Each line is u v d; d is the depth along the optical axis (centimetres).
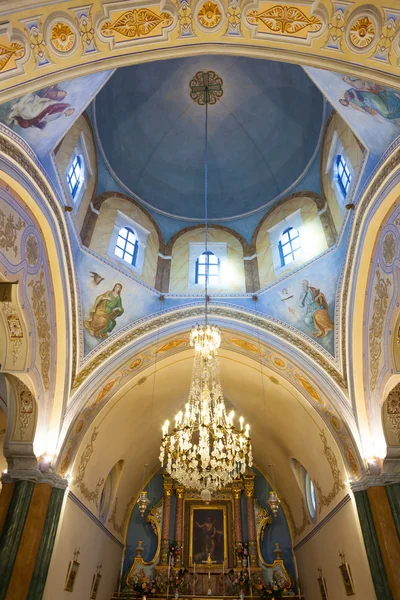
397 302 884
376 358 991
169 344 1238
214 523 1778
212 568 1662
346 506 1100
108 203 1213
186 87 1272
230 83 1264
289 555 1717
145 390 1369
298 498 1606
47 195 852
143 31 486
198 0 458
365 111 720
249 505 1788
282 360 1187
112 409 1251
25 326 880
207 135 1363
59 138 786
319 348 1110
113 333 1134
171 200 1378
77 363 1073
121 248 1202
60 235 940
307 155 1234
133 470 1673
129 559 1706
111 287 1127
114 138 1237
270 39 502
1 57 451
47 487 954
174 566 1648
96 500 1320
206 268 1157
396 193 812
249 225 1355
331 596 1302
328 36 483
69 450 1054
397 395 979
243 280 1253
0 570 843
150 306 1189
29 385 941
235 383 1467
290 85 1198
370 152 818
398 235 845
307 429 1291
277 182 1327
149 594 1576
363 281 993
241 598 1547
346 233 1009
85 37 471
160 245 1316
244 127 1337
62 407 1027
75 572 1154
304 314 1134
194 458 892
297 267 1144
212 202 1398
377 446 1002
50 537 932
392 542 910
